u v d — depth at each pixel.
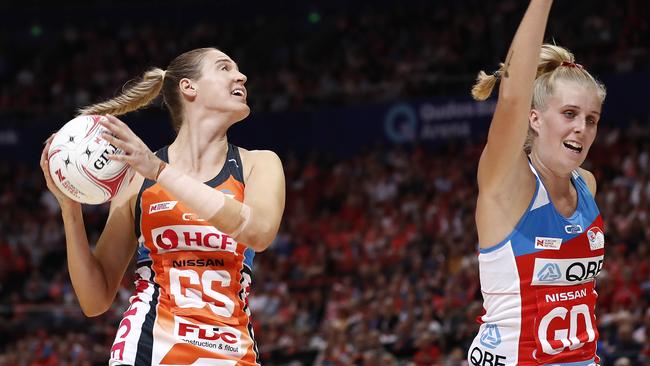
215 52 4.02
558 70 3.58
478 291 12.20
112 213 3.99
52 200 21.52
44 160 3.77
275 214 3.68
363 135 21.14
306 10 26.16
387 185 19.12
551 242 3.48
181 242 3.77
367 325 12.55
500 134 3.36
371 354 10.88
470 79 20.41
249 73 24.66
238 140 22.36
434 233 16.19
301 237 18.20
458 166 18.84
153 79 4.04
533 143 3.62
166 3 27.36
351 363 11.23
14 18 27.78
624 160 16.75
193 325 3.70
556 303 3.50
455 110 19.88
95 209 20.86
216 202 3.50
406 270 14.75
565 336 3.51
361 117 21.20
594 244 3.56
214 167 3.89
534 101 3.60
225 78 3.95
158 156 4.00
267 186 3.78
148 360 3.70
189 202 3.50
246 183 3.87
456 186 18.20
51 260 19.11
